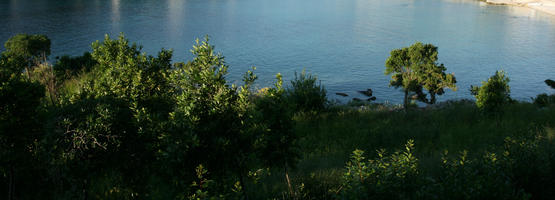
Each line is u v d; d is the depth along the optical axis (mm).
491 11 195875
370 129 20500
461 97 62375
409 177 7266
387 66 38125
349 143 18422
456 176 7184
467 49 108438
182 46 103688
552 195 7398
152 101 10734
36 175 10336
